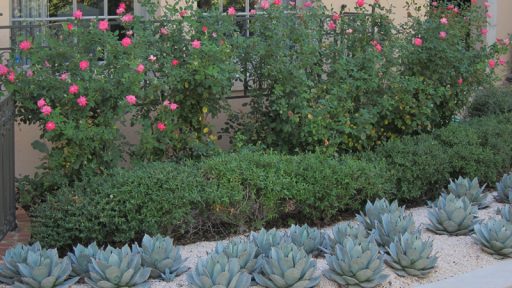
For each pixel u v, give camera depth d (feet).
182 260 16.93
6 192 20.15
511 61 38.14
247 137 24.76
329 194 20.86
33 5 26.78
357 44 26.27
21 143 25.29
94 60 21.52
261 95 24.89
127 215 18.66
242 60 24.54
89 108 21.29
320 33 25.57
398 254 16.87
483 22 29.19
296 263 15.49
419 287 16.34
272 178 20.15
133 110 22.59
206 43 22.58
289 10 25.30
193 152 23.31
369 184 21.58
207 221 19.75
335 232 17.75
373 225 19.13
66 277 15.76
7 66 21.30
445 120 28.71
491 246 18.31
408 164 22.65
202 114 23.76
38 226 18.88
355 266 15.81
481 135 26.07
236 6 30.63
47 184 21.18
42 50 21.31
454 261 18.03
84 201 18.74
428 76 27.20
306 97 23.76
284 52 24.40
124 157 23.39
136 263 15.66
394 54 26.25
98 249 16.92
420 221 21.29
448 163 23.80
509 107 31.27
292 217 21.33
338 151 24.90
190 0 24.43
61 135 20.89
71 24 21.80
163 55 23.25
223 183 19.80
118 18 25.71
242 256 15.98
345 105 24.43
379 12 28.78
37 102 21.13
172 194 18.89
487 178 24.88
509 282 16.80
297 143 24.54
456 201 20.07
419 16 29.55
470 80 28.25
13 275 15.90
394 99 25.72
